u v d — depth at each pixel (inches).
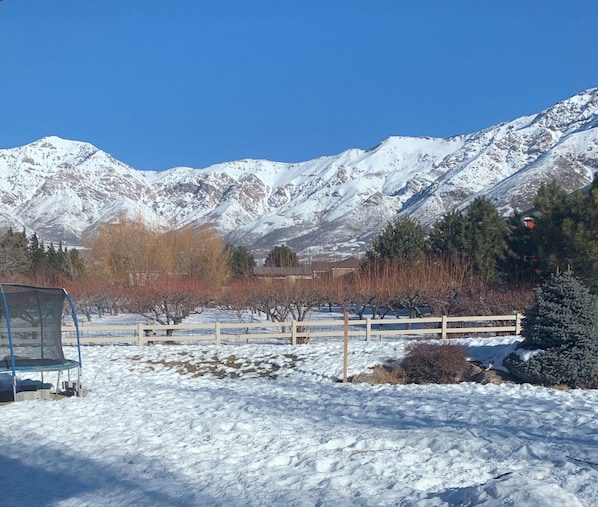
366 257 1482.5
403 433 352.8
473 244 1248.8
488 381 592.1
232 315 1508.4
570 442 335.0
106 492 265.1
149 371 684.7
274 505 241.9
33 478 289.4
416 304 1115.3
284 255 1898.4
